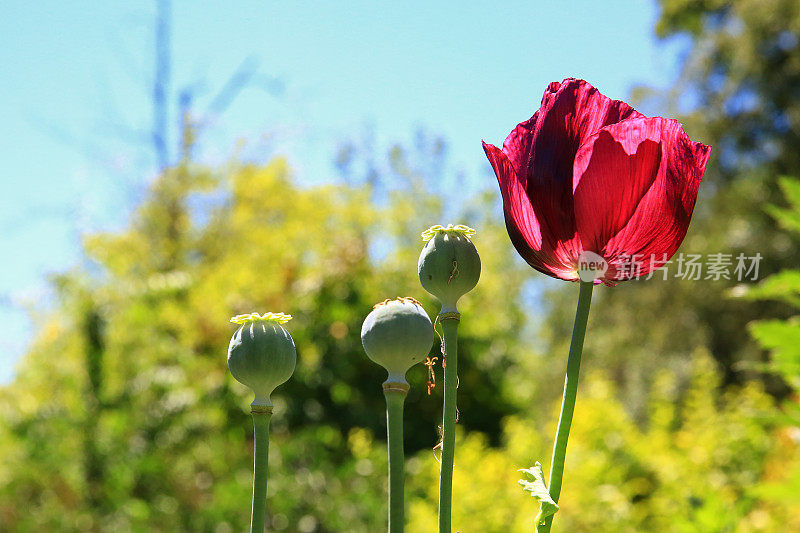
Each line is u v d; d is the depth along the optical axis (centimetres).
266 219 1085
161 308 578
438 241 77
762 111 1047
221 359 562
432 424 593
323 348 591
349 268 612
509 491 454
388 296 620
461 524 437
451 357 76
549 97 79
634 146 74
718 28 1130
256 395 75
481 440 611
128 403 547
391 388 73
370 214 1053
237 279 608
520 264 1265
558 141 77
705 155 75
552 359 1146
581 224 75
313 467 530
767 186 1002
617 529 418
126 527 497
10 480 526
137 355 561
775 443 454
